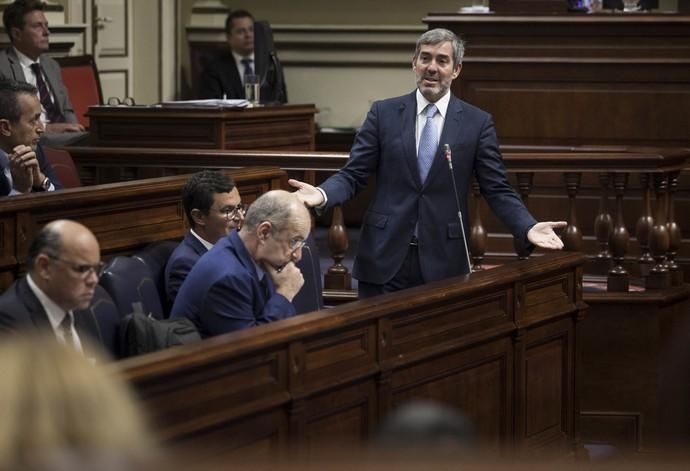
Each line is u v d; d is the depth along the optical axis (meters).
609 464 2.37
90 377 2.40
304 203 10.92
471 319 10.82
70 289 8.23
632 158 14.98
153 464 2.22
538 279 11.84
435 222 11.38
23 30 19.45
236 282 9.67
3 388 2.31
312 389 8.75
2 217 9.98
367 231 11.62
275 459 8.52
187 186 10.98
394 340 9.80
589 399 15.30
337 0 26.25
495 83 17.84
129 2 24.69
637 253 17.02
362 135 11.64
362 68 26.09
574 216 15.34
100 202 11.01
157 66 25.67
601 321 15.16
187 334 9.21
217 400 7.91
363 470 2.27
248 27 23.92
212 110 17.16
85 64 21.91
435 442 2.80
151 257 11.12
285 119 18.95
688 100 17.45
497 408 11.38
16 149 11.59
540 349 12.06
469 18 17.69
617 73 17.58
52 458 2.23
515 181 17.20
